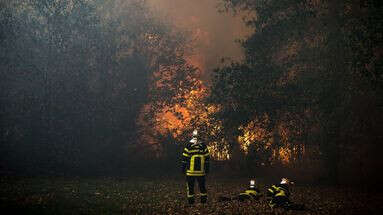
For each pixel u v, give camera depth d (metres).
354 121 18.69
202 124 20.62
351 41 16.83
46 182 16.56
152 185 17.73
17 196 11.51
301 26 18.22
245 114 18.80
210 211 10.24
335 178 19.34
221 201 12.11
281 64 19.39
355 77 17.72
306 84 18.17
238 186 19.02
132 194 13.74
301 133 18.98
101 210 9.88
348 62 17.48
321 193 15.68
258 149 19.58
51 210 9.46
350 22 17.36
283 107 18.72
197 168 11.20
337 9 18.05
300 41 18.77
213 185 19.31
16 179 17.33
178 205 11.21
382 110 19.22
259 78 18.64
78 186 15.57
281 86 18.75
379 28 16.47
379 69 16.61
